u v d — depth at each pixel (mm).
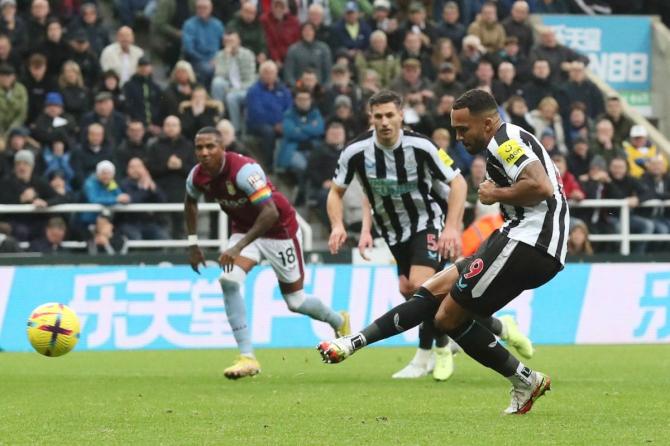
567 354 26453
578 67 39844
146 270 28719
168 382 19469
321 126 35781
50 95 32844
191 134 34312
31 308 28188
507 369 13938
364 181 19531
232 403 15891
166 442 11898
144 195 32156
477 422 13484
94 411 14875
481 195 13164
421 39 38812
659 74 45969
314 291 29062
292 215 20688
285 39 38594
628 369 22328
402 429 12859
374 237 31250
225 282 19859
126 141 33000
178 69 34844
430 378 20203
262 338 28969
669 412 14633
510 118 36406
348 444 11664
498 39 40344
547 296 29969
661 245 36156
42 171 32344
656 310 30484
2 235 30453
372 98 19062
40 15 35219
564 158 35250
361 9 41250
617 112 38875
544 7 46250
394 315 14469
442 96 35875
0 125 33656
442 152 19000
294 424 13391
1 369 22578
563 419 13766
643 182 35844
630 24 46000
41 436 12430
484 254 13617
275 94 36094
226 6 39250
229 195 19625
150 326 28641
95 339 28344
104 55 36062
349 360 24969
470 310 13680
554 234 13430
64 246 31203
